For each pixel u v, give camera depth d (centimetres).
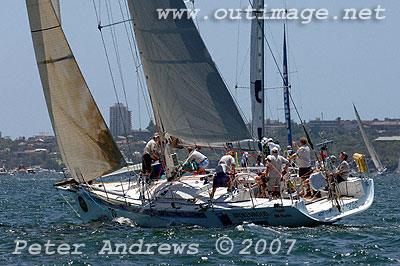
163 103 5191
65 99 5253
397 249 4206
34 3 5159
